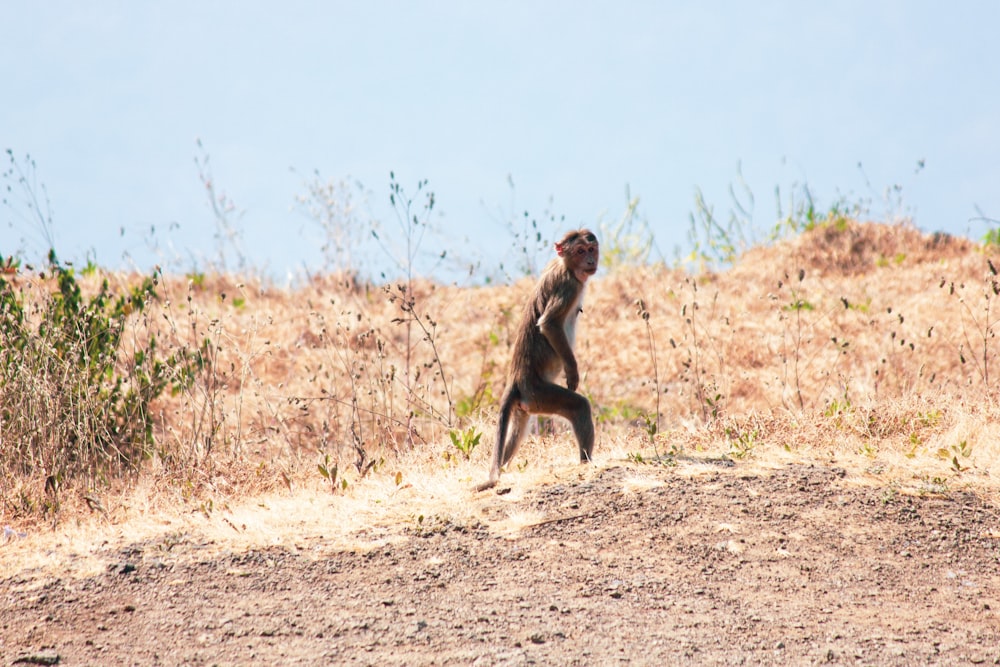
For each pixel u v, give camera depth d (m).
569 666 17.67
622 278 67.19
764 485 27.50
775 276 64.88
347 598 21.41
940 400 35.69
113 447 32.69
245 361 39.62
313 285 64.62
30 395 31.27
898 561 23.42
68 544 25.00
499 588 21.86
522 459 32.78
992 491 27.12
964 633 19.31
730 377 46.38
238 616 20.53
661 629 19.52
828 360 49.16
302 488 30.31
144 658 18.58
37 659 18.44
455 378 51.47
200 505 27.75
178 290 59.75
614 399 49.41
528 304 31.55
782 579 22.36
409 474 30.55
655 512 25.95
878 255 67.00
